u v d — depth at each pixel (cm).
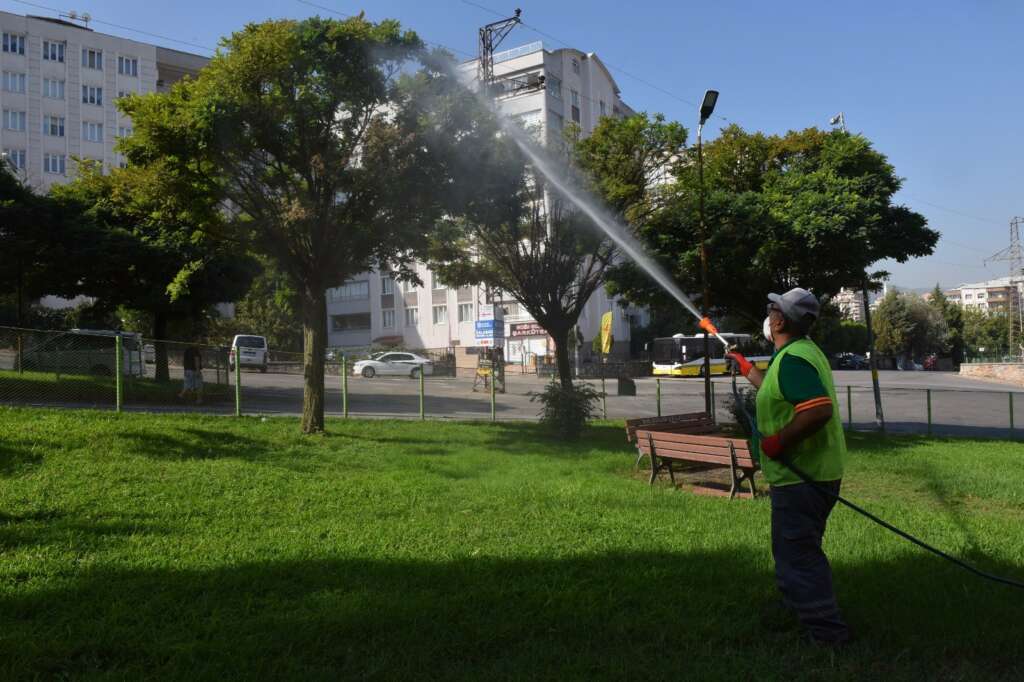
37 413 1226
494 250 1450
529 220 1435
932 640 393
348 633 397
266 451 1116
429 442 1334
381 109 1330
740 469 902
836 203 1383
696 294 1628
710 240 1461
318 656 370
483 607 443
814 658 369
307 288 1357
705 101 1407
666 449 954
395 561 542
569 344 4722
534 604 449
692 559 550
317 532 639
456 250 1500
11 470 851
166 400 1770
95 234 2275
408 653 369
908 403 2836
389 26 1255
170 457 1001
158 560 541
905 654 373
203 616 430
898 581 496
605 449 1287
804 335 410
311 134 1256
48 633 392
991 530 673
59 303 5272
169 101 1186
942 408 2669
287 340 5234
